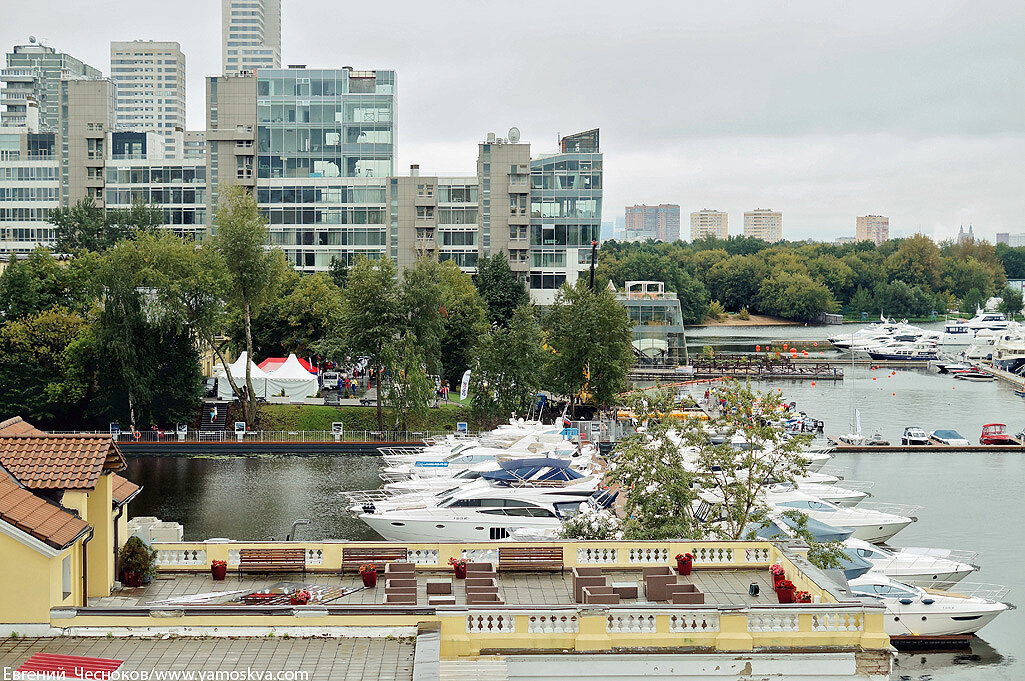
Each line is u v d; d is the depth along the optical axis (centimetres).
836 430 10381
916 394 13425
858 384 14538
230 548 3145
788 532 4647
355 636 2420
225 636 2400
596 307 9594
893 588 4553
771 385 14288
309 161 15350
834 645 2527
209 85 15650
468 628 2503
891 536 5916
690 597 2811
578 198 14712
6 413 8894
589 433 8369
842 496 6512
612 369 9450
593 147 14688
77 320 9194
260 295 9456
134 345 8825
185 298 8988
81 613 2395
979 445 9388
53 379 9075
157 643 2358
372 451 8781
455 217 14950
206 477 7675
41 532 2375
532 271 14812
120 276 8819
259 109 15325
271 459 8475
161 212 14950
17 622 2383
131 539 3003
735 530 4400
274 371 10050
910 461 8831
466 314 11638
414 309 9469
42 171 16775
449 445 7519
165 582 3028
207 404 9600
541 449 6662
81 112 15275
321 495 7025
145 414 9000
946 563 5053
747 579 3152
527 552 3203
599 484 5650
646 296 15112
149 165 15275
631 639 2511
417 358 9056
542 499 5434
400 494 6306
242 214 9469
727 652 2498
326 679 2158
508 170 14588
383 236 15125
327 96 15338
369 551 3200
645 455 4375
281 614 2414
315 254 15175
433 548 3219
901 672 4312
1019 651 4528
